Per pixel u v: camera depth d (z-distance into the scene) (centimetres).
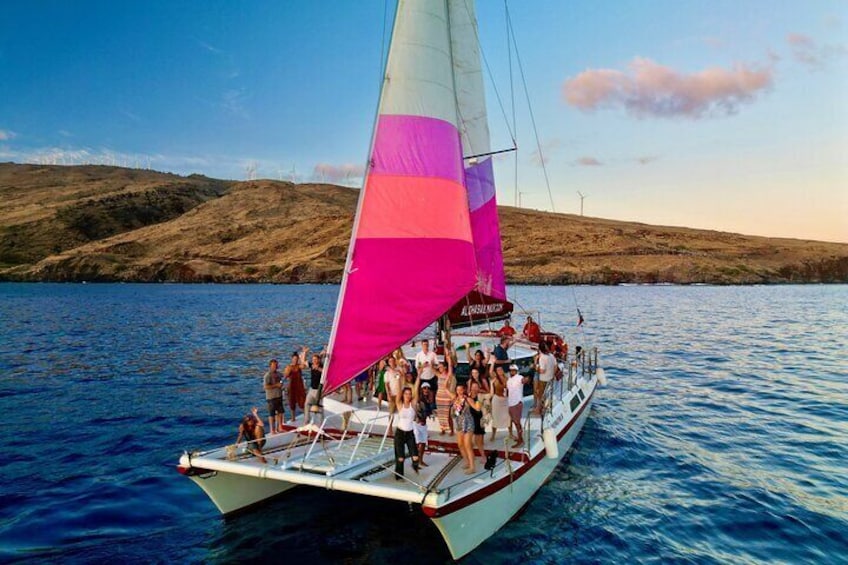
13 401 2319
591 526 1169
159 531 1127
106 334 4712
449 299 1247
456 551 991
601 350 3928
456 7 1608
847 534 1144
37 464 1550
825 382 2789
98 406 2241
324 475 1009
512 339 1697
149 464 1558
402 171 1195
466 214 1321
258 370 3083
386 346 1165
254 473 1032
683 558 1046
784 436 1845
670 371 3119
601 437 1830
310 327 5353
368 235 1152
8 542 1075
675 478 1457
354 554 1032
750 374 3022
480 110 1648
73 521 1173
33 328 5097
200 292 12331
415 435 1019
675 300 9662
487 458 1120
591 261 15862
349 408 1366
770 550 1080
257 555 1028
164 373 2975
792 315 6788
